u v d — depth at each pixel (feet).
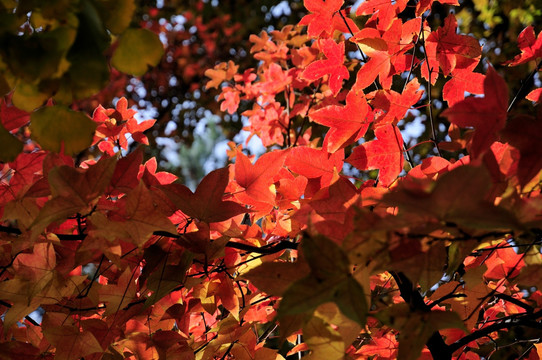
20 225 2.41
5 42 1.97
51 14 1.97
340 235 2.15
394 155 2.68
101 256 2.56
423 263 2.06
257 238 2.70
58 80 2.01
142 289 2.64
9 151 2.09
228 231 2.57
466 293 2.69
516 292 3.05
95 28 1.99
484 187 1.80
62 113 2.09
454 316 2.05
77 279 2.54
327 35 3.14
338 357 2.17
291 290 1.99
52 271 2.49
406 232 2.04
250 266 2.71
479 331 2.59
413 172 2.55
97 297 2.60
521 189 2.08
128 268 2.52
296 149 2.57
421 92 2.71
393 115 2.74
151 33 2.03
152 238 2.56
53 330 2.46
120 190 2.41
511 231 2.08
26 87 2.04
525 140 2.08
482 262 2.63
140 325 2.72
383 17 2.89
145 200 2.23
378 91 2.74
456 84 2.89
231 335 2.67
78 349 2.48
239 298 2.88
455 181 1.81
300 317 2.18
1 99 2.18
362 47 2.81
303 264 2.14
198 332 3.09
